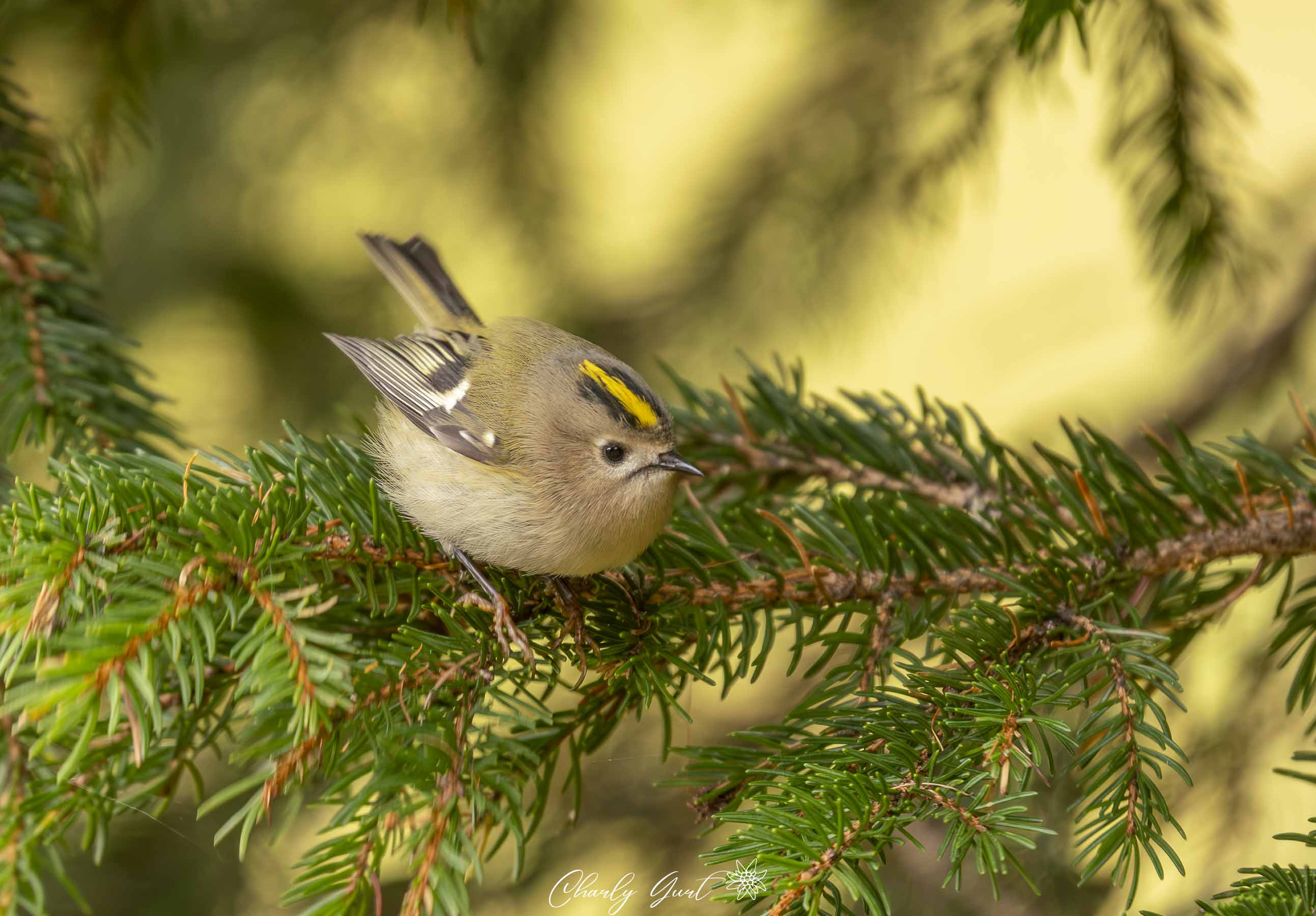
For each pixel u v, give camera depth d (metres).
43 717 3.97
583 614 4.02
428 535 4.04
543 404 4.04
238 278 4.16
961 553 4.03
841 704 4.00
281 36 4.13
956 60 4.11
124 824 4.07
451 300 4.10
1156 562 4.02
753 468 4.07
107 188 4.15
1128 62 4.07
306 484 4.01
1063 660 4.00
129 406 4.05
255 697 3.99
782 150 4.14
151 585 3.98
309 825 4.09
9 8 4.09
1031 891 4.05
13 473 4.04
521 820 3.99
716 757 4.00
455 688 4.00
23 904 3.97
